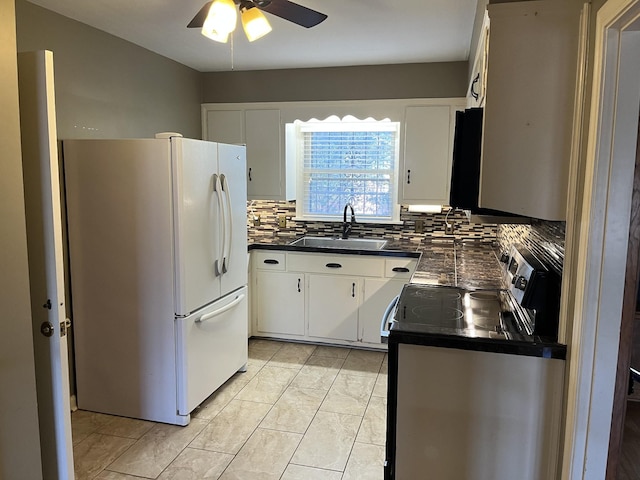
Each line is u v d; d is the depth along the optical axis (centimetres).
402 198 417
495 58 164
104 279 283
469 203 229
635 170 139
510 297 227
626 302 145
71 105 296
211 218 297
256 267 414
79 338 294
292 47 353
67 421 202
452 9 269
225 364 324
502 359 174
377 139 445
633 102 134
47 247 190
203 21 228
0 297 170
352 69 414
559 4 155
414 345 181
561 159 161
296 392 325
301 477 235
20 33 262
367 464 245
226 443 264
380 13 276
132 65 348
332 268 396
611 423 152
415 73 403
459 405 181
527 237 261
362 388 331
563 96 158
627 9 118
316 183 463
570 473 156
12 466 178
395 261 381
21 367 179
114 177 272
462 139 226
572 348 158
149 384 285
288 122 432
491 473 182
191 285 279
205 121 449
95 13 282
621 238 141
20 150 173
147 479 233
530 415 175
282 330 416
